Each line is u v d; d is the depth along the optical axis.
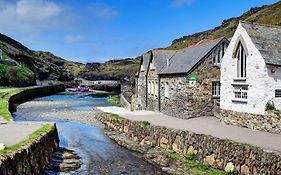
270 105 22.31
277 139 19.25
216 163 18.75
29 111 46.94
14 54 107.69
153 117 32.53
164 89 36.47
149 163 21.19
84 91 99.56
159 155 22.33
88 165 20.56
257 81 23.08
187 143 21.48
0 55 92.19
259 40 23.78
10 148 14.88
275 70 22.61
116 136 29.11
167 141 23.61
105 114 37.19
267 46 23.52
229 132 22.02
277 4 98.50
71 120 38.88
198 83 31.52
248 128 23.91
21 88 73.94
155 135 24.92
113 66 173.25
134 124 28.16
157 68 38.38
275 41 24.39
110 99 66.81
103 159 22.11
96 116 40.66
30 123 24.92
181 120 29.69
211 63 31.94
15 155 13.68
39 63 122.44
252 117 23.64
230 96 26.11
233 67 25.62
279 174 14.45
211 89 32.00
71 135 30.14
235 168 17.28
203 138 20.08
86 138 28.94
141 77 45.22
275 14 87.88
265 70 22.38
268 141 18.56
